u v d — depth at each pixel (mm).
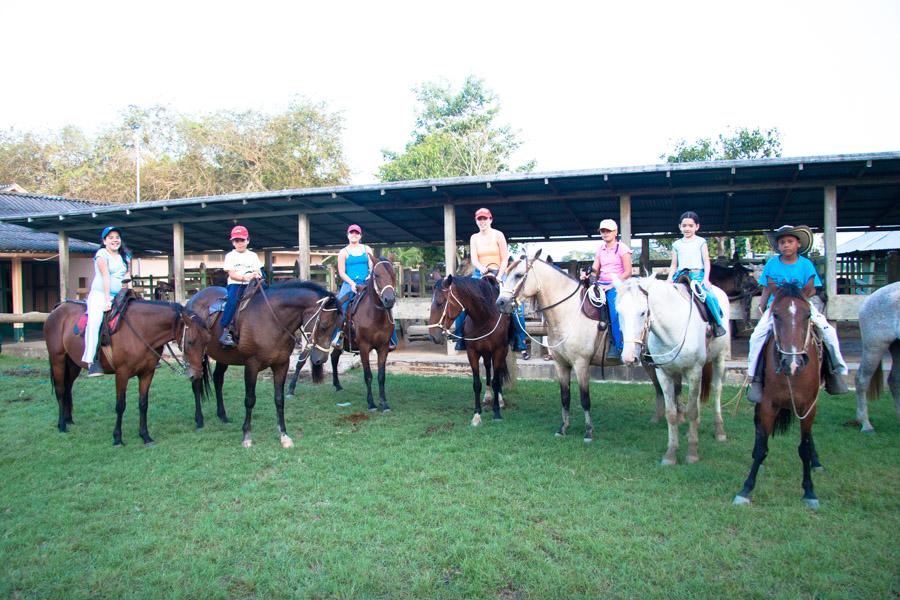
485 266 7723
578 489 4910
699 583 3436
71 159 38625
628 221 10547
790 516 4328
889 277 13664
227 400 8758
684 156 21391
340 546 3953
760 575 3549
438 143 30031
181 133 36688
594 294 6328
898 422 6863
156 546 3994
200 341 6363
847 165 8648
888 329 6105
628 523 4262
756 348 4766
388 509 4543
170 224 14547
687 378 5590
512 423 7203
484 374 10516
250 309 6348
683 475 5203
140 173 34312
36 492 5027
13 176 37469
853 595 3336
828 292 9367
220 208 12977
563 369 6582
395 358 11297
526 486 5035
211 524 4285
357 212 13461
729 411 7723
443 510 4496
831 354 4699
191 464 5734
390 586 3463
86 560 3826
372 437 6617
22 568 3723
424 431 6891
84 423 7406
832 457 5652
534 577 3535
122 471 5516
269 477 5324
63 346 6875
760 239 23703
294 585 3496
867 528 4121
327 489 5016
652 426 7031
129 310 6438
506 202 11188
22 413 7941
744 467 5445
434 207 12023
